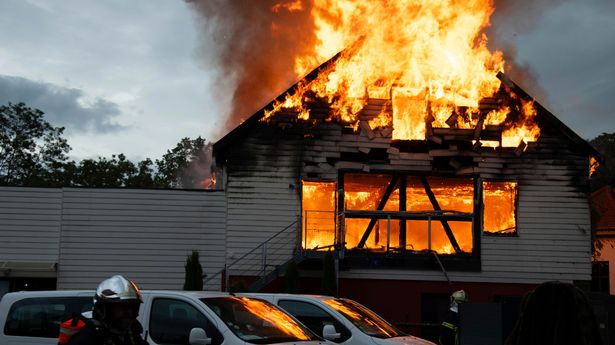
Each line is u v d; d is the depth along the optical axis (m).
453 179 24.70
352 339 12.27
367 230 24.25
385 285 24.05
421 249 24.28
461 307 15.09
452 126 24.45
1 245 23.97
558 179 24.77
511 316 14.69
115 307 5.63
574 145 24.94
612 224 34.94
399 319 23.92
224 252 24.05
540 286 4.49
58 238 24.09
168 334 9.59
